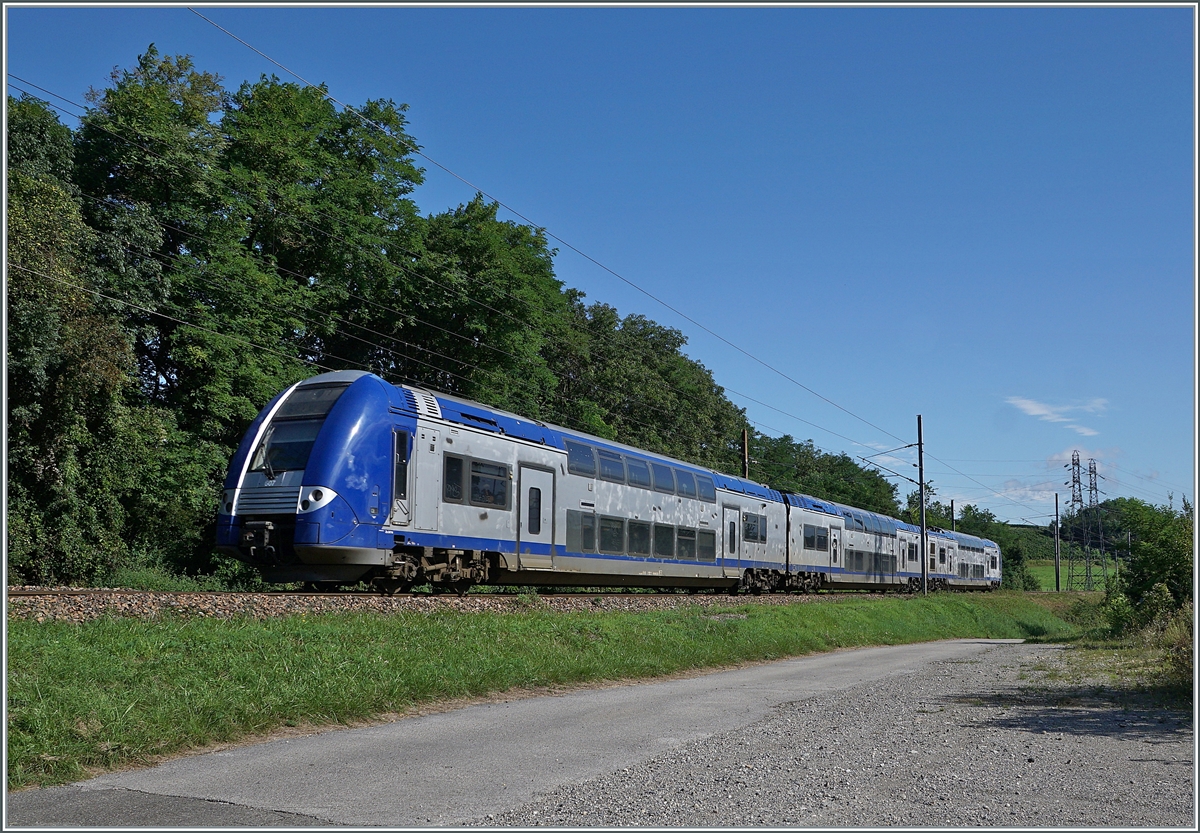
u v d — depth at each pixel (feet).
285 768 27.68
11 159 89.45
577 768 28.14
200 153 103.45
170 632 40.45
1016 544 339.57
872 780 26.20
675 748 31.63
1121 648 80.53
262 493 59.88
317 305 114.83
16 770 25.25
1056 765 28.32
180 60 112.68
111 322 89.66
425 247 129.29
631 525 88.38
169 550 100.68
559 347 171.94
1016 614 181.06
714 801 23.81
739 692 49.21
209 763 28.25
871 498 312.09
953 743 32.50
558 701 43.45
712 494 104.32
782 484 279.69
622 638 61.11
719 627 74.08
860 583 149.79
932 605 146.30
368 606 54.39
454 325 128.98
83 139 103.81
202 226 102.22
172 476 98.22
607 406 189.78
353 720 36.01
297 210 109.60
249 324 102.53
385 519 60.90
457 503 67.21
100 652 35.91
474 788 25.44
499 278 126.72
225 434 106.01
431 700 40.98
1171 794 24.53
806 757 29.78
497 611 61.00
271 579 60.29
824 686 52.95
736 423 241.35
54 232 83.87
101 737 28.30
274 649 40.93
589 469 83.10
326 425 60.39
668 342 235.20
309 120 118.62
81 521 89.61
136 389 104.01
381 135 126.41
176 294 101.60
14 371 81.76
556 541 77.82
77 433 88.07
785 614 91.35
